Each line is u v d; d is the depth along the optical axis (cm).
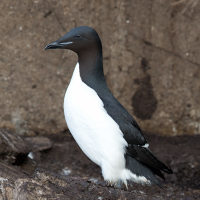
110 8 1196
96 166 1016
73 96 666
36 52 1189
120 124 671
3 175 629
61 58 1205
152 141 1200
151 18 1209
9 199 543
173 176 974
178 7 1209
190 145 1147
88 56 694
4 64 1186
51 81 1212
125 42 1216
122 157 675
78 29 689
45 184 579
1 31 1166
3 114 1210
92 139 663
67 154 1049
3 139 780
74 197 574
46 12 1170
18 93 1205
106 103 679
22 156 816
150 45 1224
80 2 1176
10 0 1149
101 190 621
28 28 1174
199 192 762
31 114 1219
